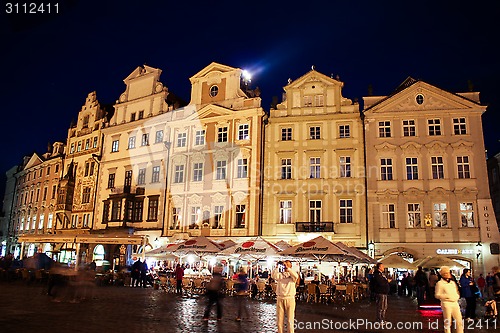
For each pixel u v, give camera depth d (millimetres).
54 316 15828
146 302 21906
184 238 43156
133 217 47531
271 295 27188
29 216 61219
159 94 49688
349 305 24047
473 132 38500
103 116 54844
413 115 39719
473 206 37312
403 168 39031
